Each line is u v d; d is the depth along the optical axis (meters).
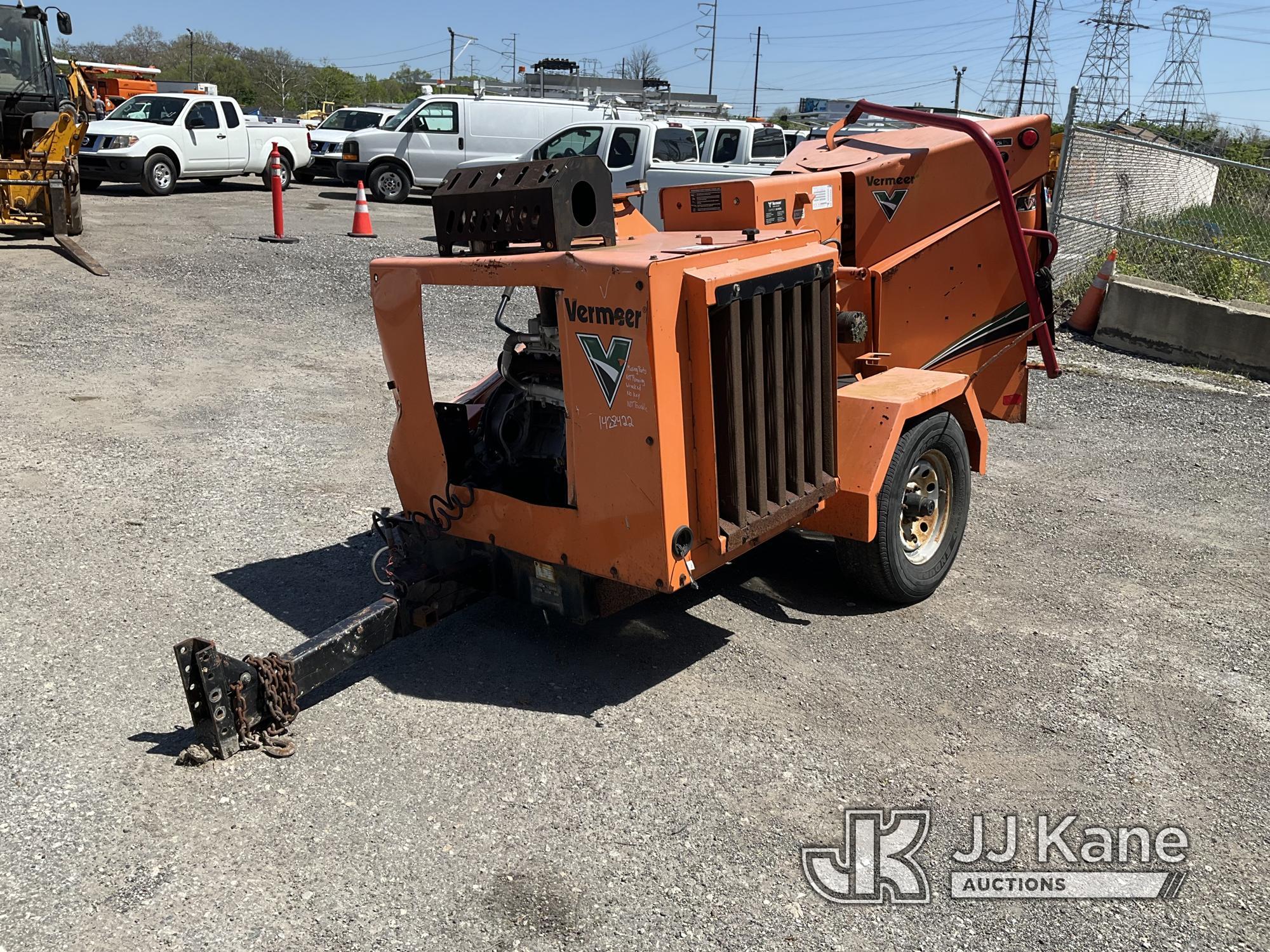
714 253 3.62
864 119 7.07
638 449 3.56
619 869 3.11
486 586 4.39
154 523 5.55
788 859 3.19
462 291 12.39
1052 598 5.16
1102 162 13.10
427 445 4.29
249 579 4.96
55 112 13.89
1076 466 7.39
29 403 7.41
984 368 6.04
